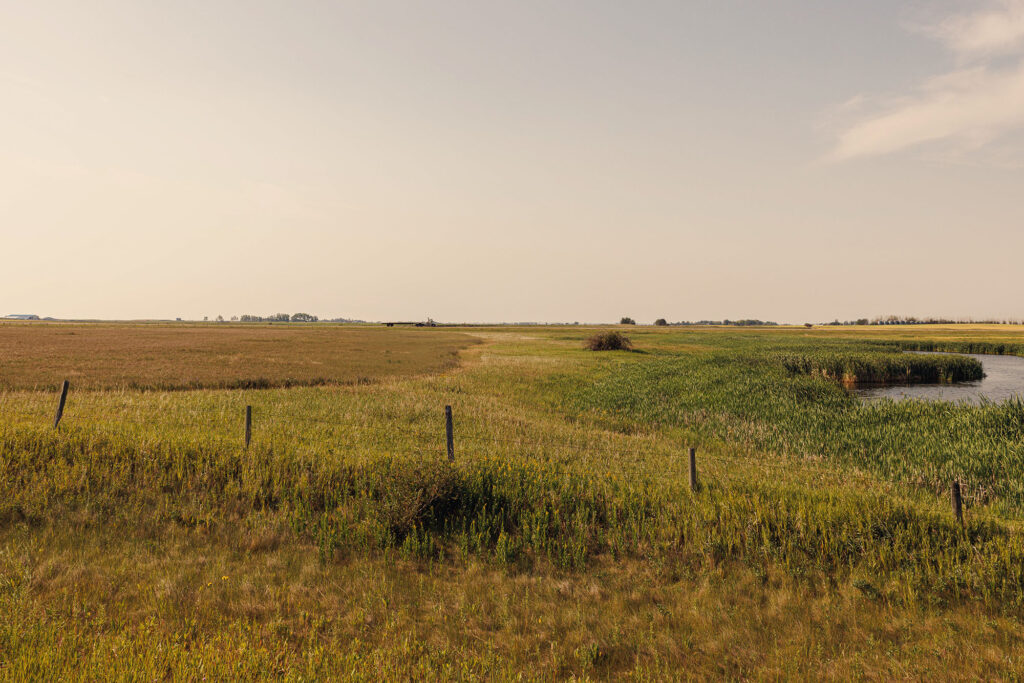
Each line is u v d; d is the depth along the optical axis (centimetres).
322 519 1174
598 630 825
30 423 1709
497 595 922
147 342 7375
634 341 10856
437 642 769
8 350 5362
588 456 1794
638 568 1033
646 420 2695
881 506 1201
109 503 1215
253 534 1116
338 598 890
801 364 5447
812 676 728
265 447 1596
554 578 995
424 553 1065
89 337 8300
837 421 2566
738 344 9550
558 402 3131
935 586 930
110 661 640
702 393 3375
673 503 1277
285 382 3647
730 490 1361
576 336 12688
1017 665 733
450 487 1230
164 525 1143
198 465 1412
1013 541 1040
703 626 841
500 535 1125
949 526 1116
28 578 852
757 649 790
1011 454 1812
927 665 748
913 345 9138
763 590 953
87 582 884
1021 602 884
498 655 742
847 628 841
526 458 1675
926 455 1908
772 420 2645
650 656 768
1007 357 7575
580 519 1191
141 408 2314
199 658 663
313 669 659
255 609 842
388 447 1761
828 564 1022
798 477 1655
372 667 687
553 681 695
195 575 943
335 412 2400
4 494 1181
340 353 6369
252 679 628
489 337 11856
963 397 3922
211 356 5469
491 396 3231
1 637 677
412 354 6494
